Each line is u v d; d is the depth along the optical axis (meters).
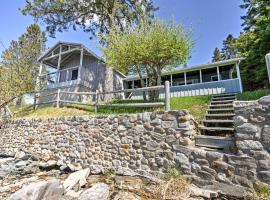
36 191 2.96
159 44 7.14
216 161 3.21
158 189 3.24
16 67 12.25
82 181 4.03
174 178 3.38
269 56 3.08
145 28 7.81
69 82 11.93
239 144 3.06
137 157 4.26
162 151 3.90
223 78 12.64
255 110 3.01
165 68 8.51
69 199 3.18
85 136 5.46
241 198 2.83
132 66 8.30
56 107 8.48
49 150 6.25
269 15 10.63
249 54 12.88
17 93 10.38
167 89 4.32
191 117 3.87
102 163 4.85
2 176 4.85
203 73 13.18
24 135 7.29
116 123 4.88
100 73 12.97
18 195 2.86
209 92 10.88
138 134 4.39
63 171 5.27
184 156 3.60
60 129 6.19
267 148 2.80
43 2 11.05
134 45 7.35
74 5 11.35
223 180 3.08
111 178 4.25
